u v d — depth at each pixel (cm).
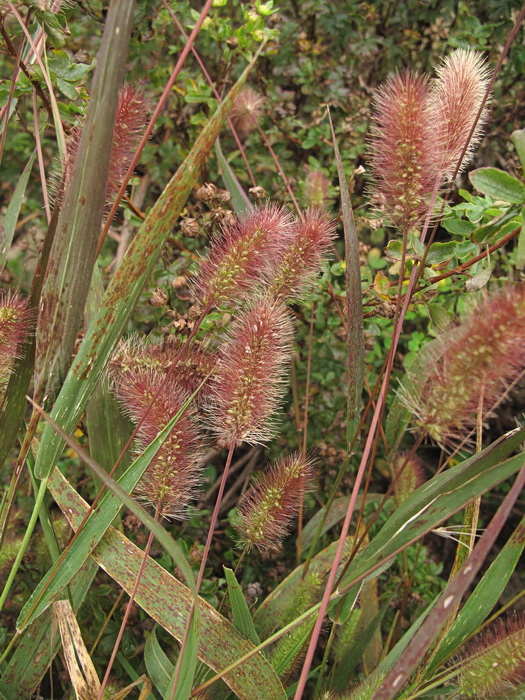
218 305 24
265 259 23
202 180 44
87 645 33
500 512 18
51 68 28
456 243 28
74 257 22
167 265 37
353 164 43
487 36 42
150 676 27
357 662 31
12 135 50
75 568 24
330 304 39
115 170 24
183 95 41
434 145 22
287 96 44
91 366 22
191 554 34
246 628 25
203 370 26
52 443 23
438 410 20
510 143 45
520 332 19
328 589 21
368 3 45
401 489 30
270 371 23
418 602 37
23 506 39
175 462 24
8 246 27
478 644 24
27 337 25
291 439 41
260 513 25
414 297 30
